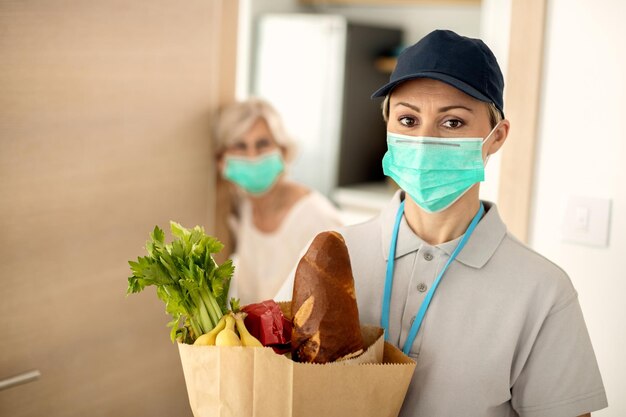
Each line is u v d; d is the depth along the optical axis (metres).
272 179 2.33
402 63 1.10
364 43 3.95
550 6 1.65
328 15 4.54
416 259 1.14
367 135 4.15
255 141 2.27
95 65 1.78
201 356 0.94
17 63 1.61
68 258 1.79
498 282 1.11
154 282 0.96
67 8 1.70
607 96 1.60
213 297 0.99
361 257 1.20
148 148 1.97
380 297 1.17
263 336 0.99
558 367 1.09
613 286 1.63
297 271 0.97
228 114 2.20
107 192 1.86
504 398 1.10
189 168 2.13
